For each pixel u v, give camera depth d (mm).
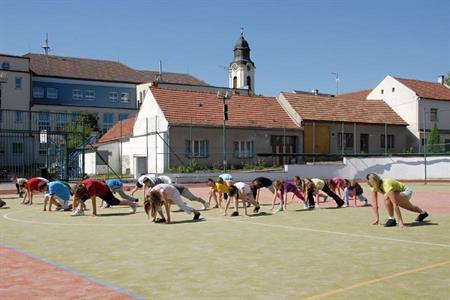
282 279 7035
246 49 88000
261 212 16656
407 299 5949
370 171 41188
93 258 8797
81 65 73812
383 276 7117
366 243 10008
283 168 39344
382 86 53469
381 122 48312
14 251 9586
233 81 88312
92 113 66438
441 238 10531
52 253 9336
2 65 61094
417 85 52531
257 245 9953
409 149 48125
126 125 50281
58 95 67562
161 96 40500
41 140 36219
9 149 45938
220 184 17641
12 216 16172
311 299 6000
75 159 39688
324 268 7703
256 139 41719
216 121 40188
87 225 13594
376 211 13070
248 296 6184
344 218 14695
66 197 18078
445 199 21812
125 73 76500
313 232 11727
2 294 6410
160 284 6852
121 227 13062
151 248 9742
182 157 37969
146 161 38219
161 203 13984
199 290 6504
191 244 10148
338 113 47438
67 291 6523
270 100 46625
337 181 20719
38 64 70250
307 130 44469
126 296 6246
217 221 14164
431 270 7477
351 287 6535
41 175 31141
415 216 14820
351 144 47250
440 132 50781
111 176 38594
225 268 7812
